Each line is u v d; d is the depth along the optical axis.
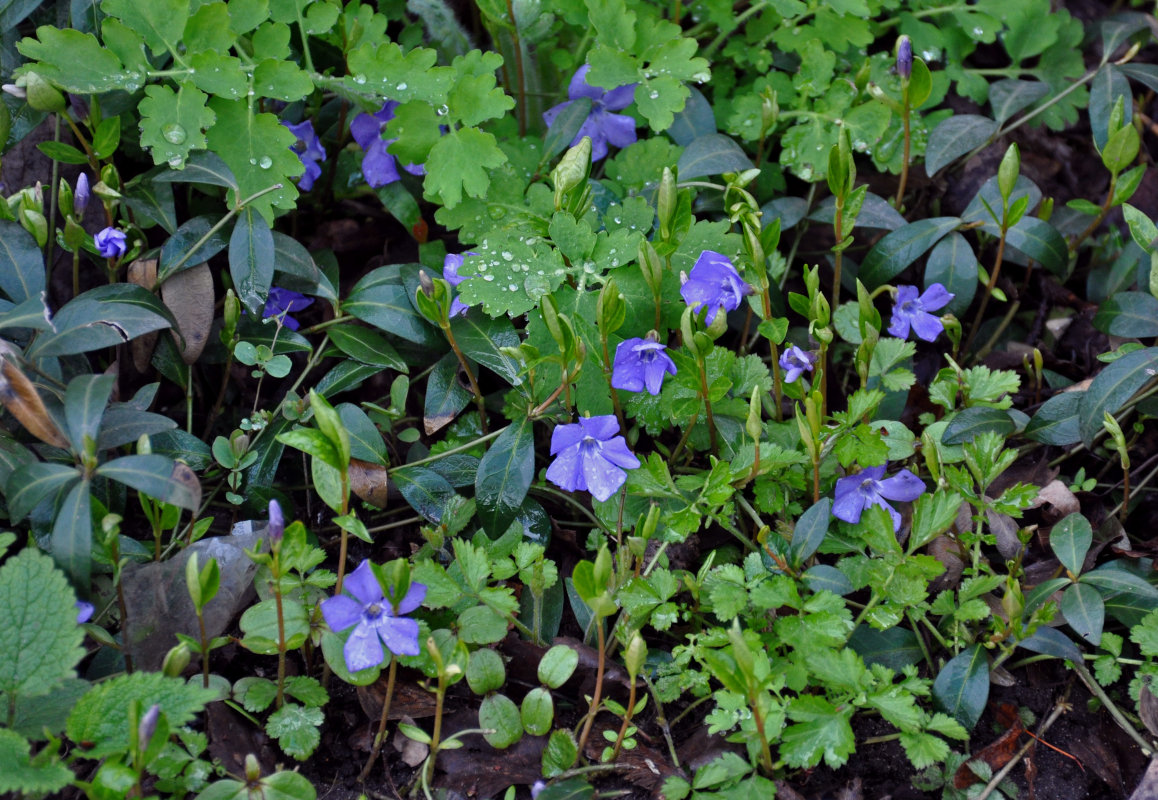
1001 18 1.10
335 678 0.94
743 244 0.96
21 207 0.95
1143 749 0.93
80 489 0.90
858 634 0.95
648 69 1.03
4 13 0.99
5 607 0.88
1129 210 0.97
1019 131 1.11
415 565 0.93
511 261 0.98
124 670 0.92
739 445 0.97
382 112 1.02
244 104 0.99
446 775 0.92
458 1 1.08
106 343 0.93
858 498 0.95
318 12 1.01
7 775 0.86
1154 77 1.06
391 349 0.99
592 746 0.93
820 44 1.06
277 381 1.02
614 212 1.00
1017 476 1.00
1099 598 0.94
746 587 0.93
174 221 0.99
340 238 1.07
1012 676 0.95
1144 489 1.00
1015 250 1.06
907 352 0.98
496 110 1.00
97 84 0.97
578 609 0.96
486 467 0.96
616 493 0.96
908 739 0.91
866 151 1.05
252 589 0.95
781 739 0.92
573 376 0.95
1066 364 1.04
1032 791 0.93
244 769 0.92
